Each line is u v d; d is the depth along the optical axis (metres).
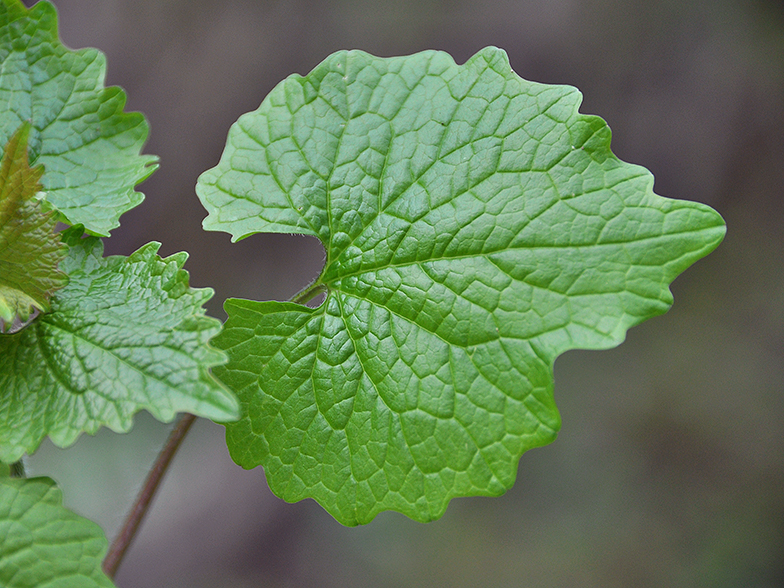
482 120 0.21
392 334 0.21
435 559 0.73
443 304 0.21
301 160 0.22
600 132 0.21
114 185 0.22
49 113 0.22
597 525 0.75
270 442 0.22
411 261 0.21
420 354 0.21
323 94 0.22
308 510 0.75
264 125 0.22
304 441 0.22
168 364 0.20
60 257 0.21
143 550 0.68
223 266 0.80
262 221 0.22
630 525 0.76
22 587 0.20
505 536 0.75
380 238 0.22
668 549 0.74
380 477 0.21
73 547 0.20
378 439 0.21
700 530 0.75
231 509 0.73
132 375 0.20
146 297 0.21
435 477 0.21
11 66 0.22
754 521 0.75
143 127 0.23
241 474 0.74
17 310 0.21
